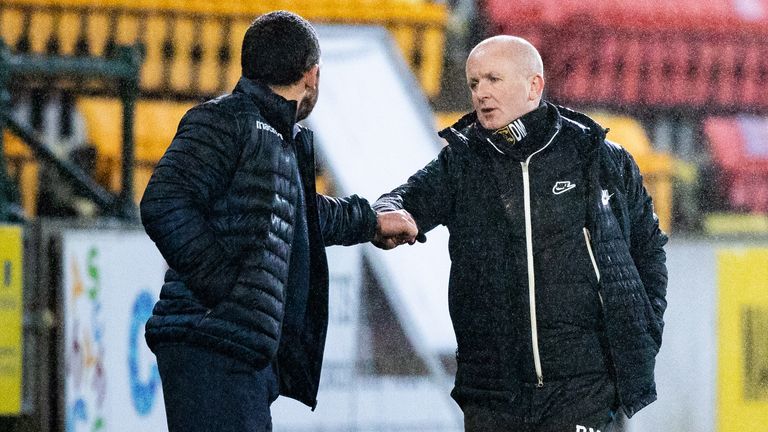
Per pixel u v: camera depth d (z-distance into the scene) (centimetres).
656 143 4416
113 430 2231
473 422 1408
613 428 1439
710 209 4244
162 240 1195
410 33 3981
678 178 4234
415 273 2420
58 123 3553
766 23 4525
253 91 1271
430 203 1439
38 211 3341
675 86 4459
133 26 3825
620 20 4375
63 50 3766
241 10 3884
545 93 4344
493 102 1391
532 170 1387
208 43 3872
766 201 4306
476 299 1395
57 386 2247
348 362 2327
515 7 4253
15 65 2458
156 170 1207
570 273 1378
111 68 2517
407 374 2378
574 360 1375
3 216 2312
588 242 1388
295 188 1276
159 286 2298
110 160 3528
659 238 1485
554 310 1373
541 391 1380
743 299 2647
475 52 1413
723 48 4506
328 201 1405
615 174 1411
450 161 1426
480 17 4247
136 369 2262
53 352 2256
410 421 2375
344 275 2338
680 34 4456
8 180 2389
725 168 4303
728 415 2630
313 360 1324
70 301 2252
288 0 3891
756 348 2661
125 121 2545
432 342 2406
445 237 2478
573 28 4328
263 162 1241
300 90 1305
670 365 2569
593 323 1385
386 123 2598
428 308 2417
